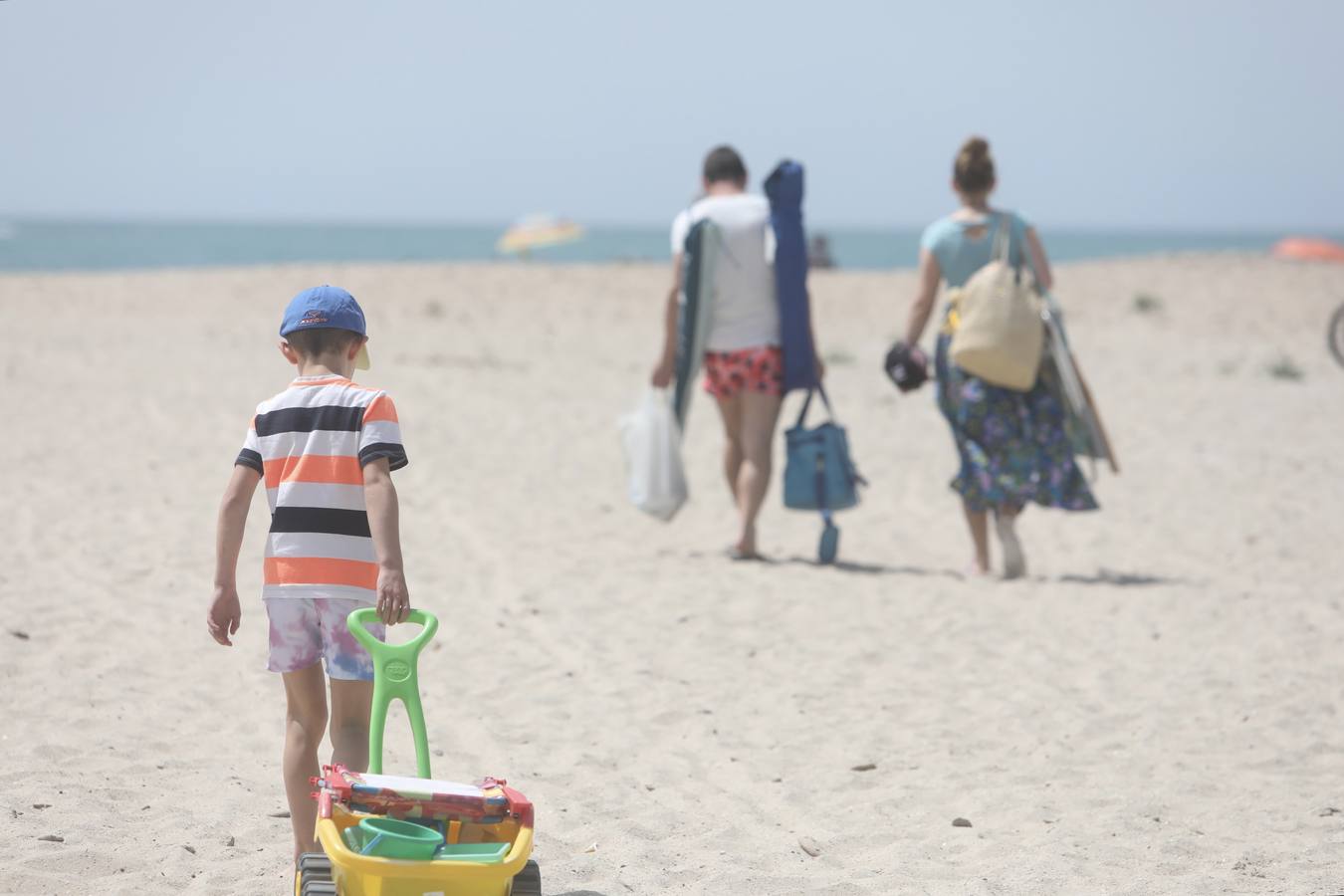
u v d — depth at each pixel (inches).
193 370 2345.0
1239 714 867.4
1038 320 1179.9
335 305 581.3
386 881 470.9
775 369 1254.3
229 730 791.7
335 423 553.9
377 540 530.6
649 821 677.9
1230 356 2878.9
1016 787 741.3
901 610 1106.7
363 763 555.2
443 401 2156.7
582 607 1087.6
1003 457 1202.6
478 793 501.4
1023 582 1205.1
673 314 1288.1
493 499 1493.6
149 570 1118.4
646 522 1435.8
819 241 4859.7
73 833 623.2
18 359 2389.3
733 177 1280.8
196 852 615.5
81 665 887.1
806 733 824.9
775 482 1649.9
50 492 1381.6
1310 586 1192.8
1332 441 1939.0
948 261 1226.0
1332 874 624.4
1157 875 625.9
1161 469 1753.2
